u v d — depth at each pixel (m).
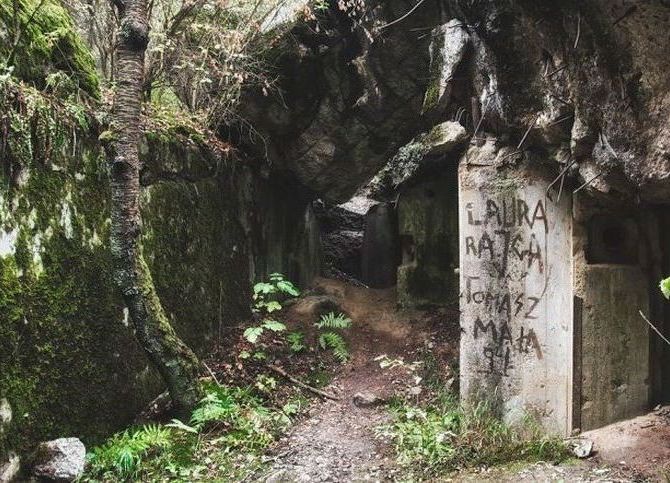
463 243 4.85
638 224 4.56
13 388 3.38
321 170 6.54
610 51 3.19
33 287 3.61
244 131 6.35
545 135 4.09
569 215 4.38
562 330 4.41
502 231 4.67
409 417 4.89
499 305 4.68
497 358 4.68
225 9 5.91
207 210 5.82
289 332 6.42
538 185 4.51
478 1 3.95
